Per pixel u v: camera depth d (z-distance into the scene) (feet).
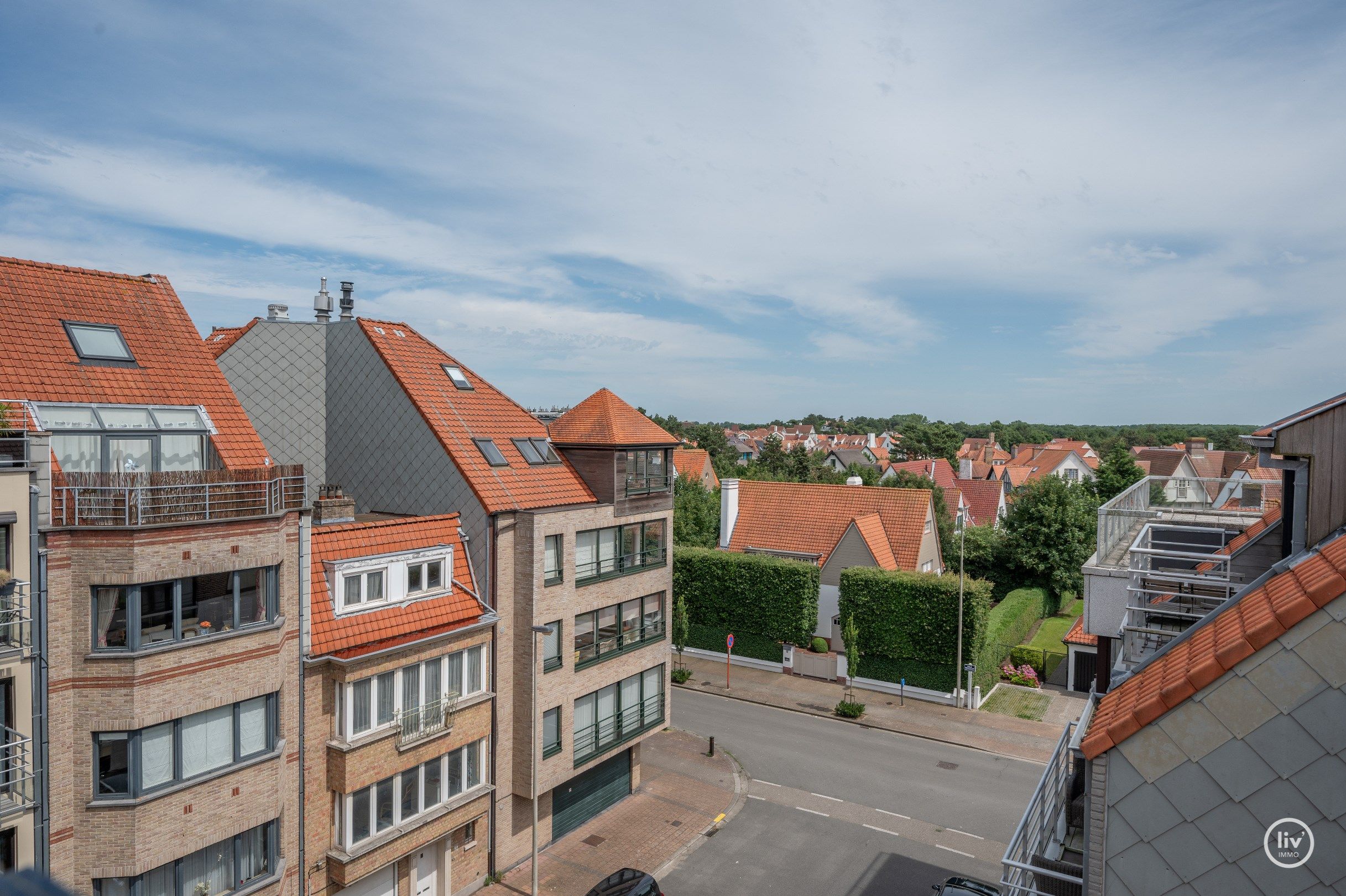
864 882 76.79
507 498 76.43
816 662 137.18
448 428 80.53
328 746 61.21
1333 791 27.73
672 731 113.80
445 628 69.26
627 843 83.41
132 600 48.62
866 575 132.36
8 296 58.49
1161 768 30.14
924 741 111.24
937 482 286.46
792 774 100.01
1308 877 28.22
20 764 45.50
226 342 90.38
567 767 79.82
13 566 45.21
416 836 65.92
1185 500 65.46
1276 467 39.78
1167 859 30.14
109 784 48.88
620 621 87.51
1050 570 170.19
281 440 89.35
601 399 89.51
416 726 65.72
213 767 53.01
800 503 160.66
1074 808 47.24
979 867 79.51
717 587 145.79
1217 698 29.30
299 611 59.67
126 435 57.88
